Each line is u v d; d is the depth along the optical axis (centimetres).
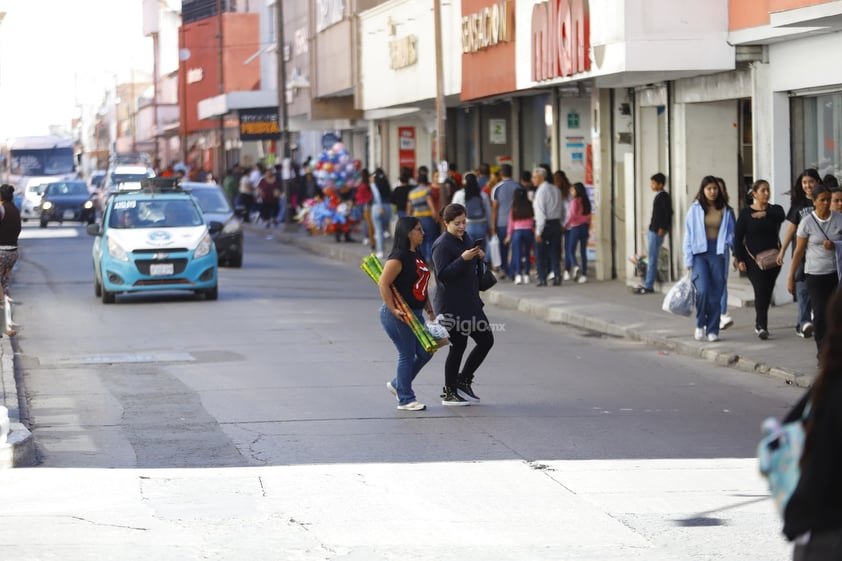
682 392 2494
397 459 1886
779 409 2305
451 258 2289
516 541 1432
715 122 4038
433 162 7238
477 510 1576
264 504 1611
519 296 4156
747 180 4062
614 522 1515
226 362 2898
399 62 6278
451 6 5588
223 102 10538
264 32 12688
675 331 3253
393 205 6112
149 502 1623
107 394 2497
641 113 4394
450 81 5628
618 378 2670
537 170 4491
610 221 4631
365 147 9650
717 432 2091
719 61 3600
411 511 1571
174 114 17750
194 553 1392
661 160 4278
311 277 5244
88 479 1758
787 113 3550
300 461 1878
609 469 1808
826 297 2589
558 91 4894
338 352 3045
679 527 1492
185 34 15750
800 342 2961
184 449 1973
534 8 4400
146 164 11556
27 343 3281
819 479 763
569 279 4647
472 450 1947
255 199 9775
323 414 2252
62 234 8275
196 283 4191
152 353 3067
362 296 4447
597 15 3806
